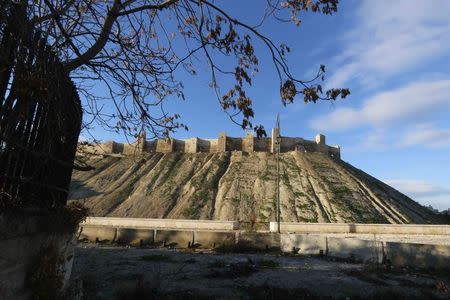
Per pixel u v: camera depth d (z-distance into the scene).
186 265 21.64
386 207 80.94
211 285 16.44
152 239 32.78
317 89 5.51
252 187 86.81
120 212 77.88
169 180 92.44
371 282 17.72
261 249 30.09
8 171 4.71
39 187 6.06
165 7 5.61
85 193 86.12
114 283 15.79
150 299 13.60
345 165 103.25
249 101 5.62
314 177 89.38
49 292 6.44
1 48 3.92
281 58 5.61
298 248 28.55
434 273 20.70
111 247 30.52
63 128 5.35
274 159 99.75
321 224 42.81
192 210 78.69
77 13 4.70
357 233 41.69
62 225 7.11
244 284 16.77
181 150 109.12
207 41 5.58
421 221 77.00
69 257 8.02
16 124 4.26
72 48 4.97
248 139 106.75
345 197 81.62
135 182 91.69
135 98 5.93
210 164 98.69
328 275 19.39
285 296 14.73
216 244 31.67
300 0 5.45
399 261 22.56
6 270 4.92
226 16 5.54
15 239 5.16
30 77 4.05
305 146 105.38
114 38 5.49
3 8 3.66
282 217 73.94
